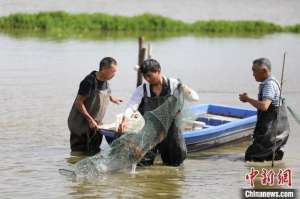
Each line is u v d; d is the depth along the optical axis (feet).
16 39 242.17
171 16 385.29
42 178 83.76
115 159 87.04
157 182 83.30
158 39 265.13
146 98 86.02
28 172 86.07
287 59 215.51
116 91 147.13
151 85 85.51
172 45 243.81
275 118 91.09
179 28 306.55
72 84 154.51
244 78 173.99
